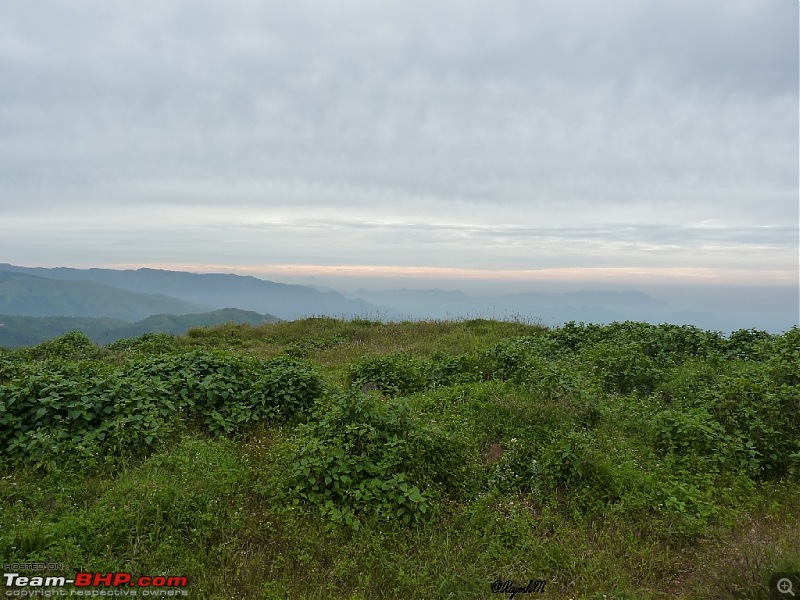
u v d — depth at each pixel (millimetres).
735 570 3967
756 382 7754
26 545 4363
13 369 8664
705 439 6492
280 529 4961
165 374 8562
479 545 4777
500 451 6824
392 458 5676
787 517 5188
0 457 6000
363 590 4207
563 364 10781
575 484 5711
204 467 5945
